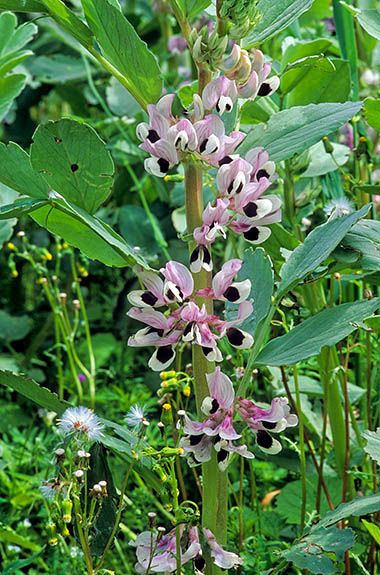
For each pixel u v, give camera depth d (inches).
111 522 31.0
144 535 29.7
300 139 29.6
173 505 29.1
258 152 28.5
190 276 27.9
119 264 29.4
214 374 27.9
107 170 28.6
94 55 29.4
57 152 28.3
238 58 27.8
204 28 27.8
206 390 29.1
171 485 28.9
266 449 28.2
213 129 27.7
